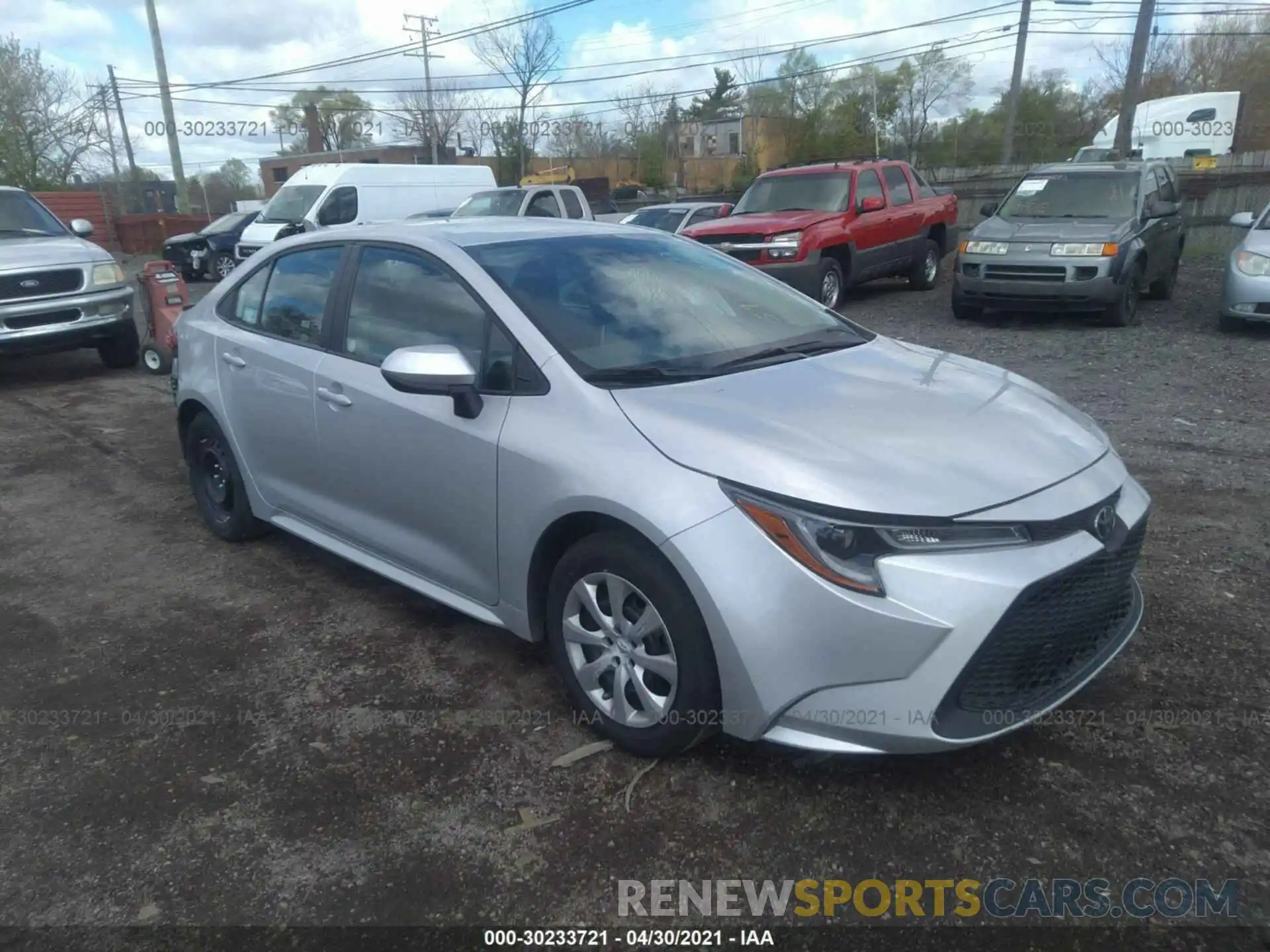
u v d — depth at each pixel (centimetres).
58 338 948
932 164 4194
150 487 633
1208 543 476
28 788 320
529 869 277
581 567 320
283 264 469
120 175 4250
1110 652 316
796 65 4462
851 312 1362
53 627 434
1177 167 2616
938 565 268
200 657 403
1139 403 755
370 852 286
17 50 4050
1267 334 1033
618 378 333
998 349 1014
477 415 348
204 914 265
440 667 389
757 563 276
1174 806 292
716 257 455
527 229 423
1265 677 357
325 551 515
